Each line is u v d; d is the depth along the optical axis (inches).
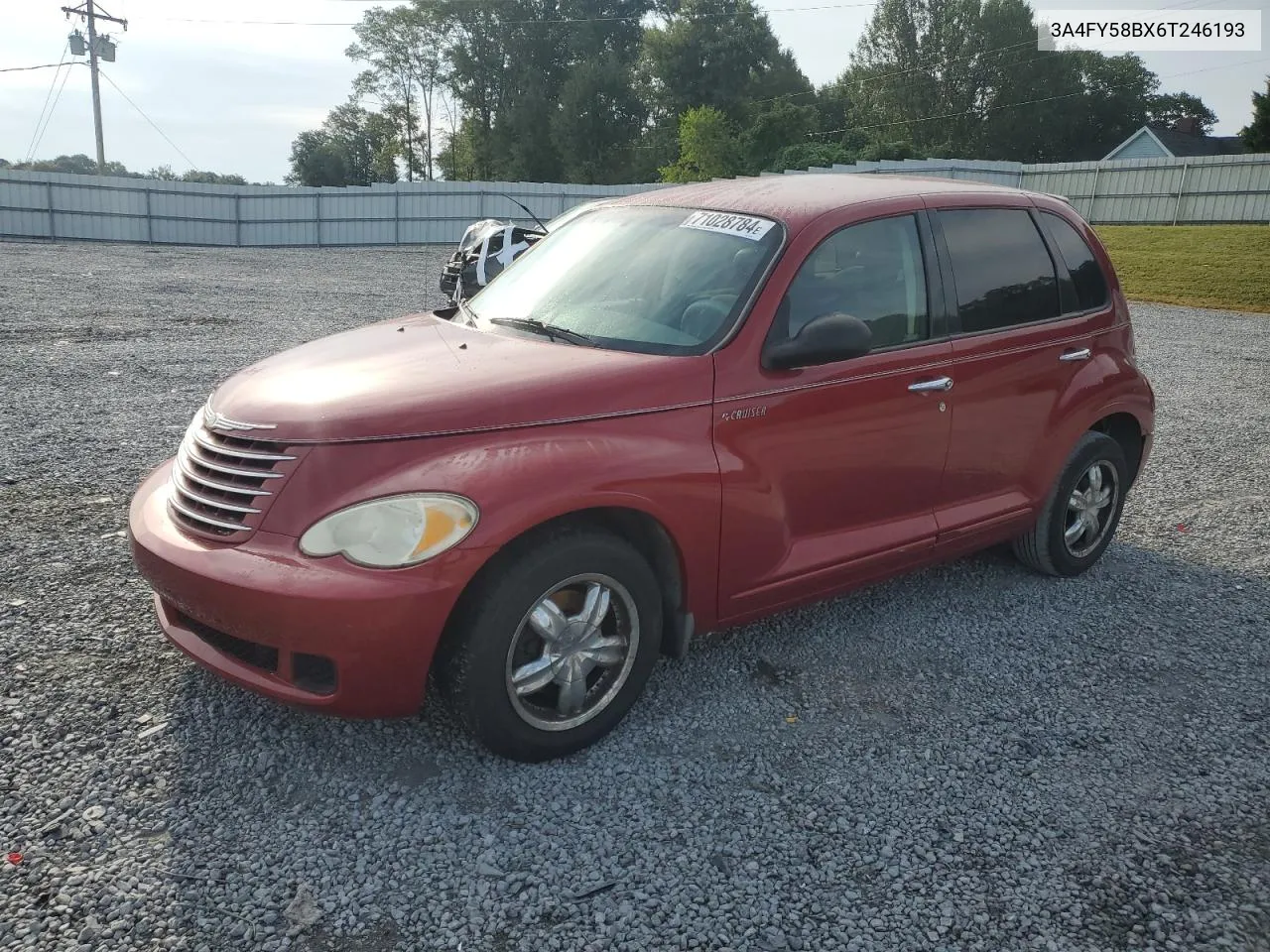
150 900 100.7
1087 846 116.9
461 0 2923.2
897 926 102.7
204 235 1526.8
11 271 791.7
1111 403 194.7
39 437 269.9
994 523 177.5
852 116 3196.4
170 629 129.0
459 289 652.7
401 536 111.9
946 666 160.6
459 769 125.7
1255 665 165.2
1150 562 212.7
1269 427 356.2
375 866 107.8
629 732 136.6
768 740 136.4
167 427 288.7
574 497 119.6
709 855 112.4
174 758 124.6
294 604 109.7
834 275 150.6
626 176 2726.4
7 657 146.3
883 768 131.1
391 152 3280.0
